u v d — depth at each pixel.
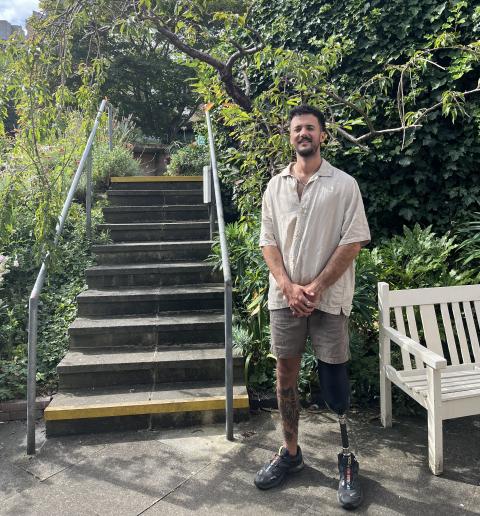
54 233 3.11
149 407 2.95
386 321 2.90
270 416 3.12
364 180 4.71
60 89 3.14
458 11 4.31
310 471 2.50
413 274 3.57
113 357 3.36
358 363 3.31
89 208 4.86
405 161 4.45
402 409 3.12
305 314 2.19
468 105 4.28
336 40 4.76
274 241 2.39
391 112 4.48
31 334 2.71
